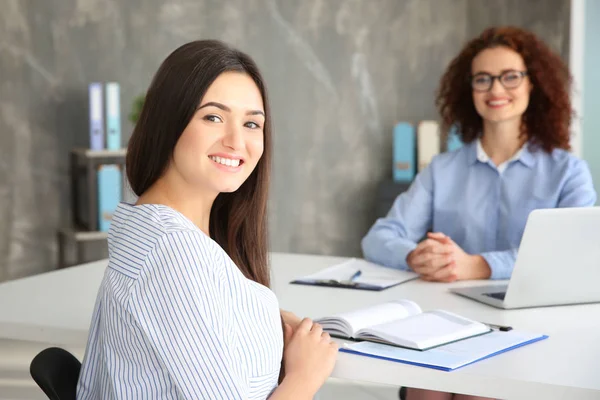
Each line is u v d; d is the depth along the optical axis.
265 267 1.80
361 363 1.58
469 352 1.60
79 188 4.94
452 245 2.42
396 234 2.81
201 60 1.54
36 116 4.83
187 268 1.36
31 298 2.19
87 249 4.99
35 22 4.79
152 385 1.41
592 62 5.15
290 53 5.66
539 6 5.49
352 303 2.14
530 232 2.00
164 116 1.53
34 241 4.88
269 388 1.52
